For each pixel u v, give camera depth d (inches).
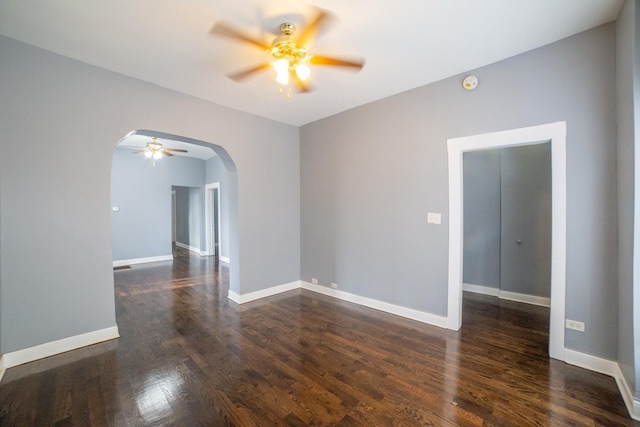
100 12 76.8
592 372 87.1
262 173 163.9
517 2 73.9
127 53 98.0
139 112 116.9
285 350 102.3
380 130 139.7
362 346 105.3
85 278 105.7
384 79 117.6
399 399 75.8
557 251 93.5
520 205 156.9
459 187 116.0
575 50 89.0
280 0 72.5
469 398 75.9
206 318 132.6
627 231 73.8
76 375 86.9
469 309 143.9
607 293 85.6
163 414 70.3
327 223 167.6
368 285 148.1
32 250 95.5
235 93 131.0
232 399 75.9
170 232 294.2
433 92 120.6
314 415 70.0
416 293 129.7
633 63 68.2
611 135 84.0
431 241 124.0
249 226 158.2
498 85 104.0
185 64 105.0
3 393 78.3
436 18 80.0
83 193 105.1
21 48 92.1
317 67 106.3
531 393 77.7
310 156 176.2
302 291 176.9
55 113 98.9
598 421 67.5
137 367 91.2
